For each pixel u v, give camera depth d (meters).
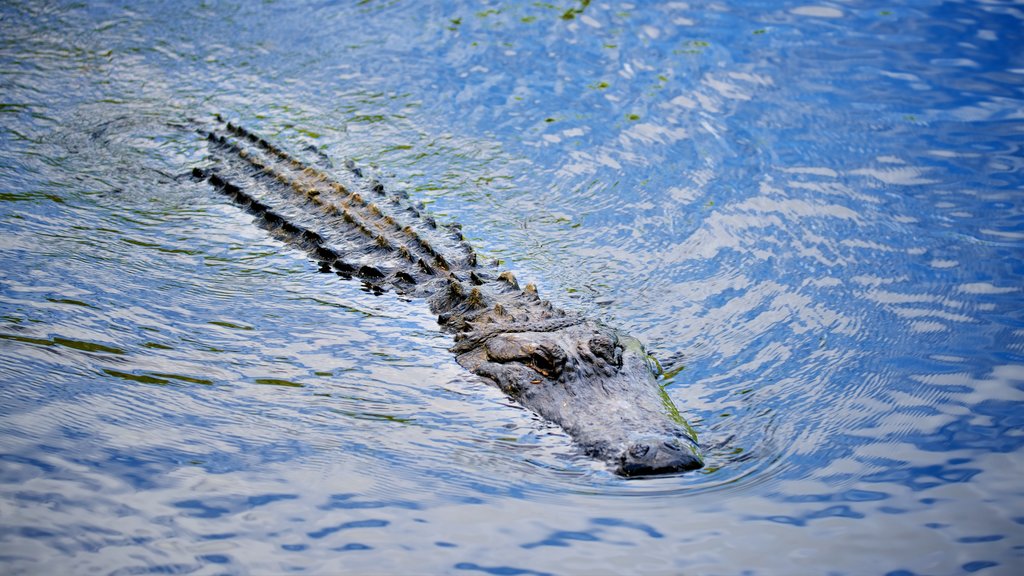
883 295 18.28
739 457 13.72
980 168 23.47
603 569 11.37
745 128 25.92
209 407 14.66
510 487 13.12
